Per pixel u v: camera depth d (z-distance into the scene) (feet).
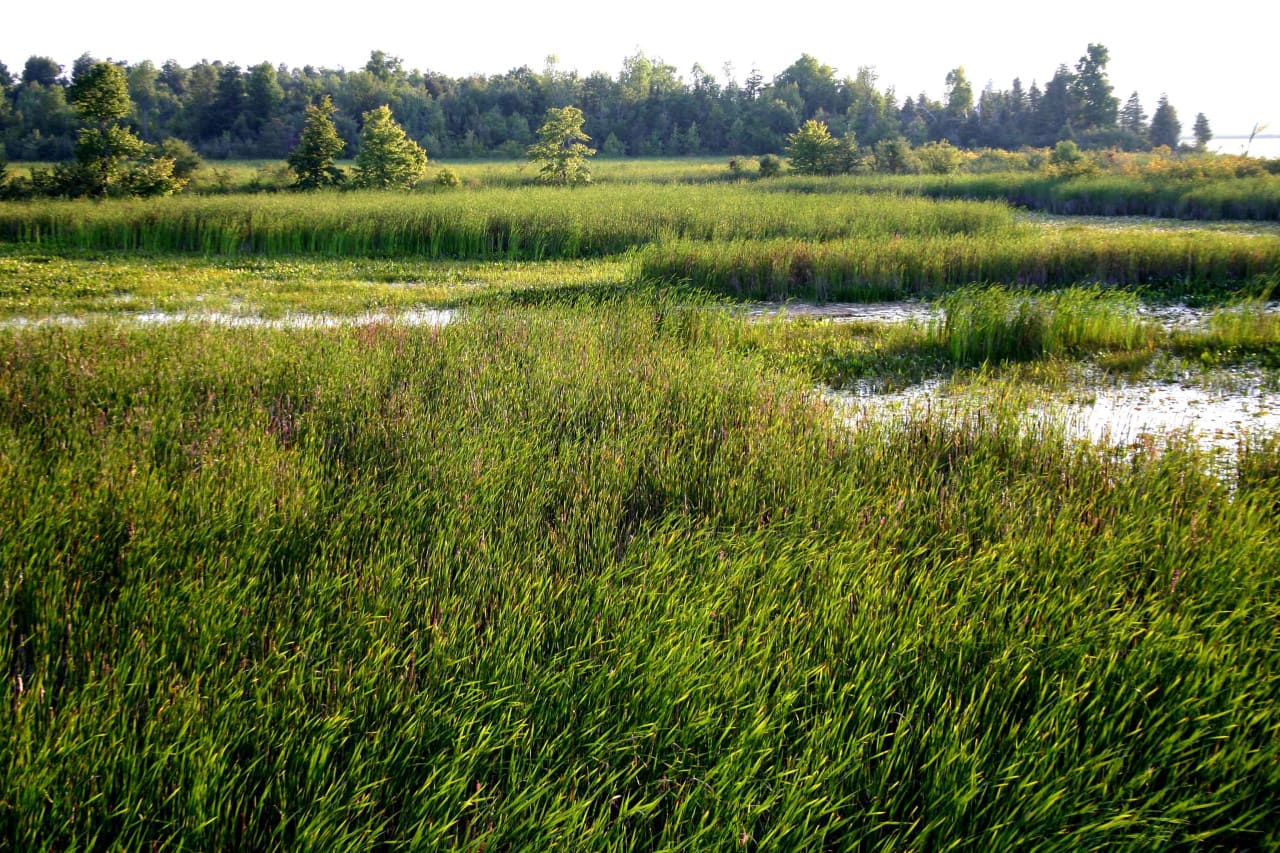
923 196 103.65
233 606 11.79
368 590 12.55
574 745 9.82
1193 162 111.34
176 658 11.00
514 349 26.37
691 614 11.83
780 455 18.38
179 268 52.95
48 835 8.14
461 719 9.89
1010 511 15.69
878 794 9.14
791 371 27.89
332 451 18.80
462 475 16.96
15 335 28.32
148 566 13.02
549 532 14.92
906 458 18.89
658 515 16.40
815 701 10.60
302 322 35.35
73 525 14.14
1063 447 19.44
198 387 22.85
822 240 59.62
